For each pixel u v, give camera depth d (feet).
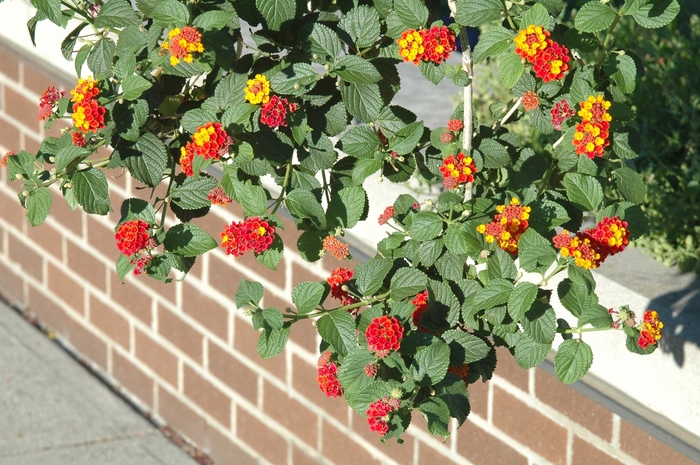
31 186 7.47
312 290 7.23
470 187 7.47
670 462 9.60
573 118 7.53
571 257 6.95
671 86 12.87
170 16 7.11
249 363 13.98
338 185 7.88
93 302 16.57
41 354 17.25
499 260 7.09
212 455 15.05
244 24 13.28
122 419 15.83
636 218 7.36
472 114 7.45
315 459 13.47
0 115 17.24
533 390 10.71
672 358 9.29
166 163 7.39
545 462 10.79
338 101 7.55
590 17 7.23
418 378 6.81
